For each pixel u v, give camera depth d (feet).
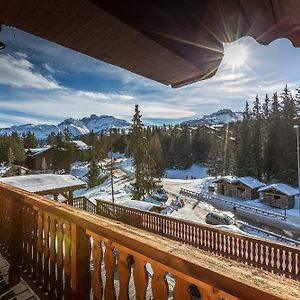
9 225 11.06
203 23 3.78
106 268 5.92
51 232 8.25
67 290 7.25
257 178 123.03
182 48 4.24
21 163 156.56
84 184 42.52
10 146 160.35
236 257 18.44
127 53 4.33
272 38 3.92
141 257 4.80
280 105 124.57
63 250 7.77
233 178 108.37
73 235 6.89
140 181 87.30
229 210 84.43
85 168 159.02
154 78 5.48
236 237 18.49
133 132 89.15
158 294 4.48
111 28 3.54
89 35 3.76
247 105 142.61
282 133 118.32
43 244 8.87
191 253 4.05
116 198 94.94
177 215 75.82
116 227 5.54
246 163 125.18
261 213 79.36
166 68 4.92
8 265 11.51
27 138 217.97
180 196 104.83
